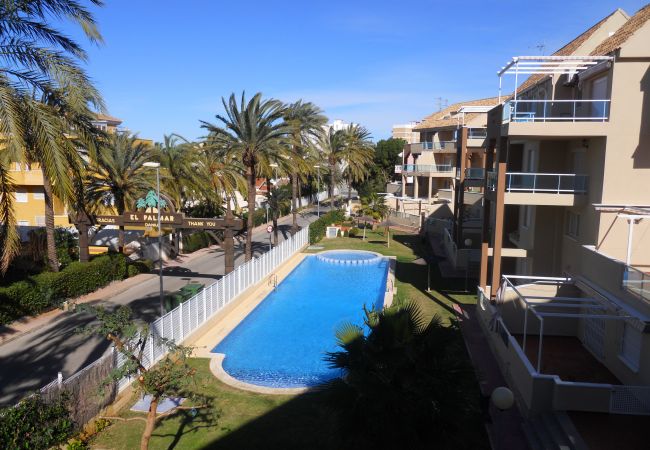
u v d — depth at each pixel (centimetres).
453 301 2442
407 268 3338
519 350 1373
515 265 2709
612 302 1367
